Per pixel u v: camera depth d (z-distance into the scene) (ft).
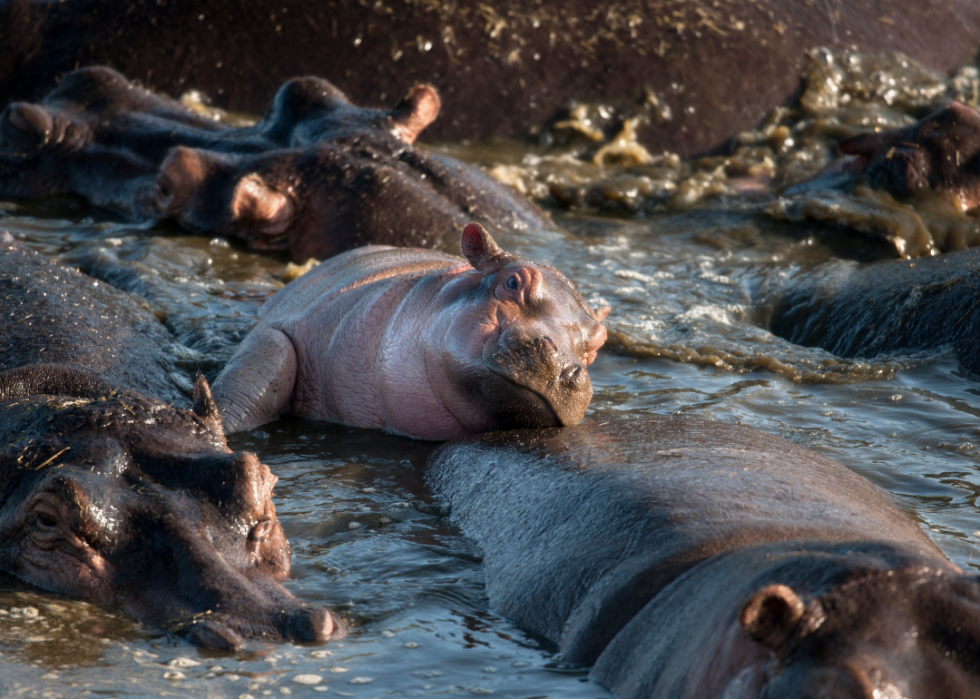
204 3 181.16
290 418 93.25
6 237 106.63
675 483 59.41
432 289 86.48
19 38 178.81
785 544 46.32
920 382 101.24
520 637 54.70
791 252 143.23
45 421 63.77
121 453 61.21
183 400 89.56
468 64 182.91
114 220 146.41
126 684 48.70
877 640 37.37
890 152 156.15
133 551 57.62
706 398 95.76
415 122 151.12
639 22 189.57
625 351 107.76
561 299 80.18
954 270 117.39
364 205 136.05
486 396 78.84
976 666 37.22
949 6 219.82
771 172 178.60
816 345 118.01
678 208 165.37
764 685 37.76
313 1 182.39
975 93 201.57
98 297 101.60
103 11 181.16
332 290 97.14
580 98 184.03
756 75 190.29
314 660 51.75
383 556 64.85
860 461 81.51
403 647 53.47
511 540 62.59
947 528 68.95
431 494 75.05
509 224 141.59
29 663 50.42
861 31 203.10
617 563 53.88
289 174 139.13
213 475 60.13
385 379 86.84
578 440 71.61
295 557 64.49
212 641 52.34
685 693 41.34
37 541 59.00
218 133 154.81
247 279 126.52
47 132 155.63
